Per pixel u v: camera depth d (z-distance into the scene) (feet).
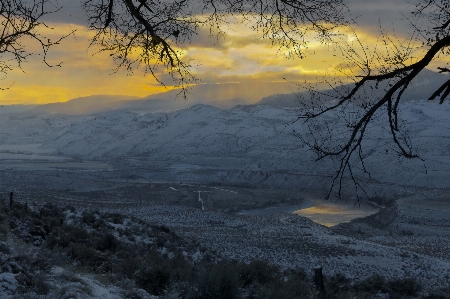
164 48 20.67
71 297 26.11
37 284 26.81
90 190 487.20
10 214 60.80
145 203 375.86
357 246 150.41
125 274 42.93
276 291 38.63
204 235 166.30
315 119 17.74
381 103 16.78
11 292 25.14
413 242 209.87
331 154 16.89
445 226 286.05
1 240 42.98
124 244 70.33
